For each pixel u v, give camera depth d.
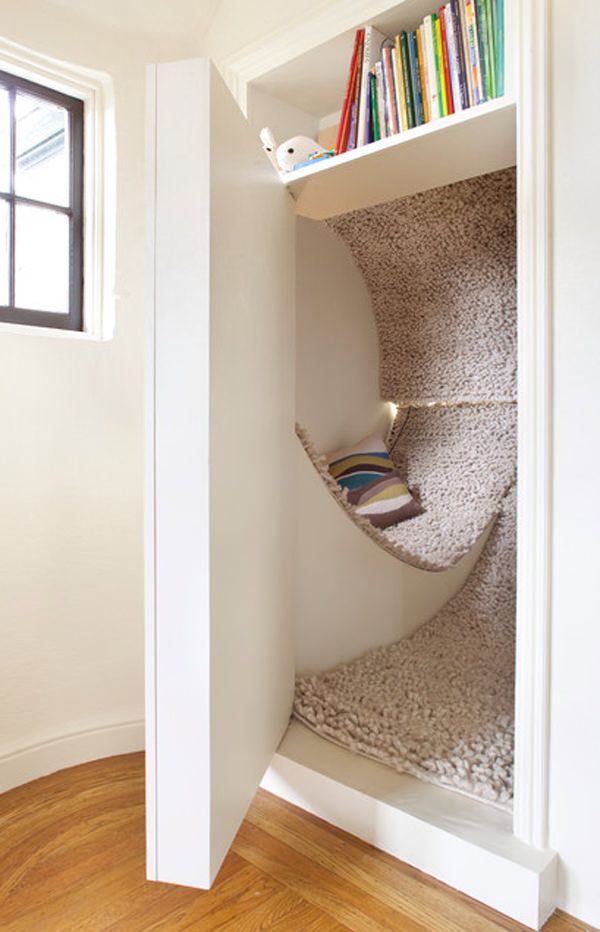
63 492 1.82
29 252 1.88
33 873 1.34
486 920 1.22
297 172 1.66
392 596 2.37
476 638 2.45
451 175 1.67
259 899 1.27
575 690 1.23
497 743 1.65
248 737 1.39
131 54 1.92
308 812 1.58
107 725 1.91
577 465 1.22
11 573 1.73
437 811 1.39
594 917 1.22
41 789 1.71
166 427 1.16
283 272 1.69
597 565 1.20
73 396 1.83
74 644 1.85
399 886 1.31
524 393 1.27
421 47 1.53
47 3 1.77
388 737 1.67
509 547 2.72
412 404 2.89
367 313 2.87
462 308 2.67
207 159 1.13
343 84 2.02
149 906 1.25
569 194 1.23
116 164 1.91
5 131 1.82
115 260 1.91
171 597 1.16
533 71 1.25
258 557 1.47
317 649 2.02
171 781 1.16
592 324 1.20
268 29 1.88
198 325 1.13
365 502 2.54
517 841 1.29
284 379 1.70
